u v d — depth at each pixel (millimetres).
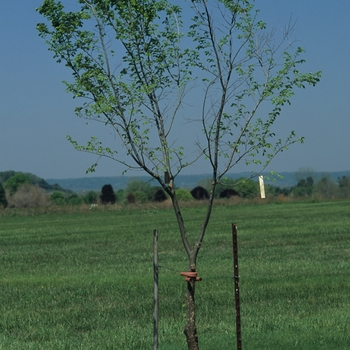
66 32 9422
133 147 9359
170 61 9648
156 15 9469
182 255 30469
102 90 9484
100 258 30906
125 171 9484
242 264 26078
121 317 16125
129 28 9422
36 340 13711
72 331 14680
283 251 30625
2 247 38469
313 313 15398
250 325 13945
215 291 19172
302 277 21625
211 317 15352
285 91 9461
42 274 25875
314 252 29797
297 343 11867
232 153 9516
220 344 12016
